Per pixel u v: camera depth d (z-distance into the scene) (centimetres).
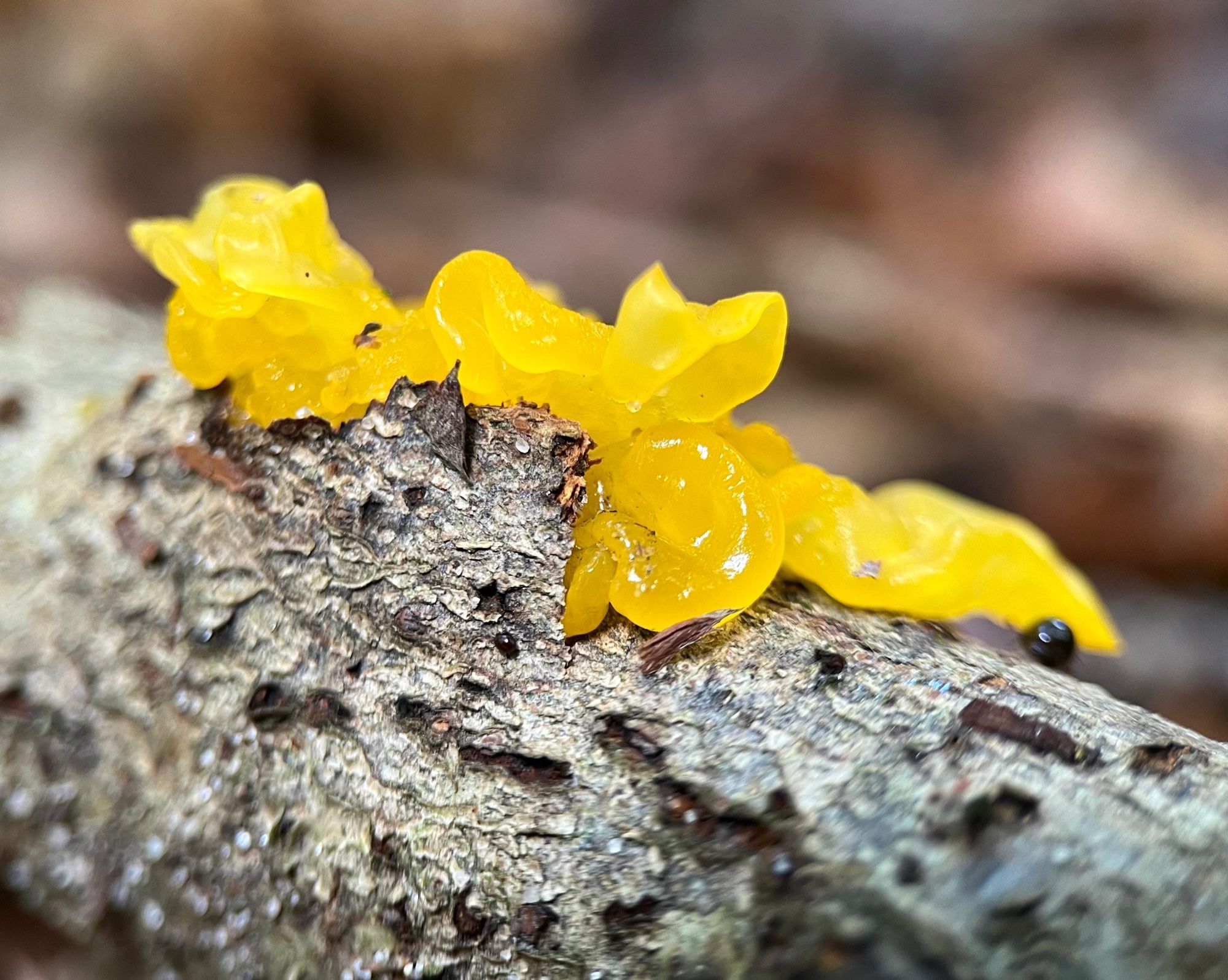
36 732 12
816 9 36
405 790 11
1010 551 12
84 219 29
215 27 32
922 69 34
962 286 29
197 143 33
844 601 11
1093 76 33
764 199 33
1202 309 27
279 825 11
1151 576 23
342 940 11
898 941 11
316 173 34
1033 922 10
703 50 36
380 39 34
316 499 11
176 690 12
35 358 13
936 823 11
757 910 11
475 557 11
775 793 11
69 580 12
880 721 11
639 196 34
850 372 28
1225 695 20
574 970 11
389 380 11
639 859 11
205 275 11
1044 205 30
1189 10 33
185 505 12
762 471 12
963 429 26
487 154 35
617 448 11
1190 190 29
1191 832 10
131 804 12
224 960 12
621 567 11
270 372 12
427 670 11
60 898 12
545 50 36
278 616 12
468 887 11
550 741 11
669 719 11
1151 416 25
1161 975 10
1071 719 11
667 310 11
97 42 31
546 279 31
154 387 12
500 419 11
